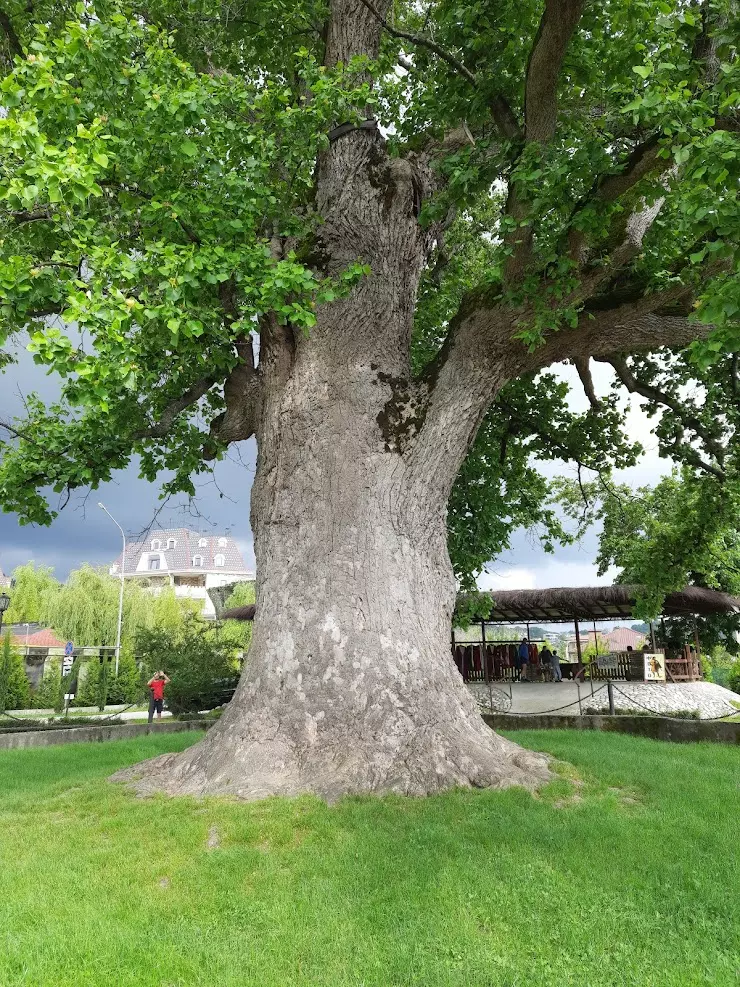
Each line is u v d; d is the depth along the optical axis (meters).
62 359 5.68
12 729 19.75
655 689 21.69
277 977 3.77
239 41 11.68
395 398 8.64
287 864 5.27
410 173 9.68
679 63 6.11
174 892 4.85
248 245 7.77
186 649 22.61
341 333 8.74
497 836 5.62
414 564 8.09
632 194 7.32
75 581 40.12
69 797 7.51
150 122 7.14
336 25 10.04
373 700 7.32
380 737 7.15
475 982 3.69
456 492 15.17
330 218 9.20
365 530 8.02
